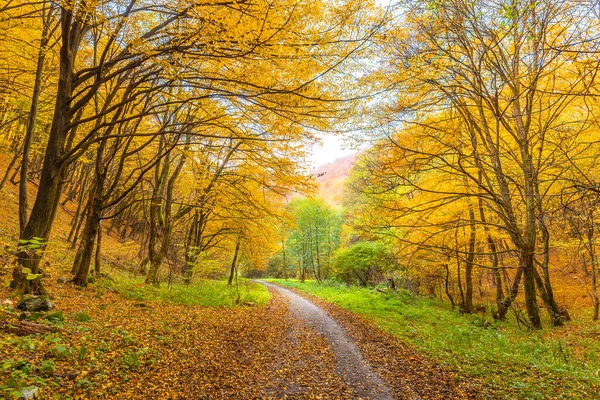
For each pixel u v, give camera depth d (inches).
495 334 399.2
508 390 222.8
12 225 645.9
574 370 268.2
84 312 309.9
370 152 442.0
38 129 567.8
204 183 528.7
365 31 238.8
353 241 1413.6
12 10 342.0
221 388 225.1
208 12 205.3
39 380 164.9
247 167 527.2
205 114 395.2
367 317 547.8
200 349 292.4
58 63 422.6
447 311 663.8
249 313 530.3
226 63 248.1
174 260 825.5
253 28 208.4
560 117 435.5
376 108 353.1
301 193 462.9
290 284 1477.6
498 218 552.7
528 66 340.2
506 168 456.4
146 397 189.5
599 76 279.6
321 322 517.7
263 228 750.5
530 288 446.0
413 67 342.0
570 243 530.3
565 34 291.1
